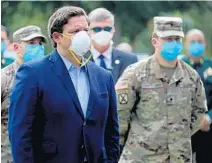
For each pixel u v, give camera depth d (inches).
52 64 360.2
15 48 467.2
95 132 361.1
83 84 364.5
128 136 450.6
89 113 359.3
